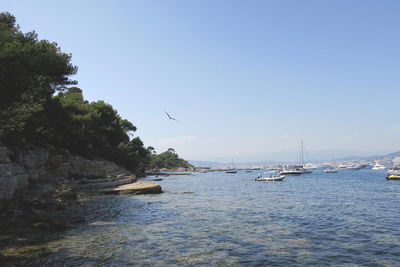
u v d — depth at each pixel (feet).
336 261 42.93
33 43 102.37
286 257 44.62
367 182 261.85
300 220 75.87
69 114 154.10
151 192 142.20
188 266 39.99
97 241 51.78
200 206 101.14
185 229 63.62
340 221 74.90
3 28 97.71
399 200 123.85
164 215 81.46
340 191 170.30
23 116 80.18
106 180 158.61
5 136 81.97
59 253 44.11
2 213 62.13
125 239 53.72
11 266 37.40
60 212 79.71
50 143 139.54
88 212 82.48
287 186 213.87
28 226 57.77
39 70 93.09
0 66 70.44
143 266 39.52
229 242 53.11
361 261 42.98
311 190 177.27
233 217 79.56
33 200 78.38
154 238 55.06
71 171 140.05
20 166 83.10
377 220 76.69
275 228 65.67
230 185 226.38
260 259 43.50
